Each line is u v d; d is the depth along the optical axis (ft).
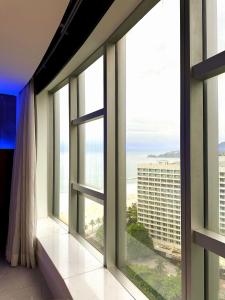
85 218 9.53
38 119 12.29
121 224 7.00
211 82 4.22
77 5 6.33
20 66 8.64
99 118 8.02
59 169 12.39
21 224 10.52
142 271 6.09
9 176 12.84
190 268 4.09
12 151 12.93
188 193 4.12
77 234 10.00
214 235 3.87
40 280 9.02
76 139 10.00
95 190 7.98
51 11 5.28
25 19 5.60
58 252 8.25
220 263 4.22
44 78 10.74
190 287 4.10
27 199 10.34
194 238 4.10
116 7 5.40
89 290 5.93
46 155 12.52
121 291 5.91
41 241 9.34
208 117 4.22
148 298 5.68
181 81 4.30
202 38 4.26
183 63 4.27
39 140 12.33
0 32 6.21
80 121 9.02
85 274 6.70
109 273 6.75
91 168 9.05
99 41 6.96
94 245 8.64
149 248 5.85
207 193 4.19
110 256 7.00
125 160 6.97
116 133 7.04
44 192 12.48
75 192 10.06
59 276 6.83
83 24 6.56
